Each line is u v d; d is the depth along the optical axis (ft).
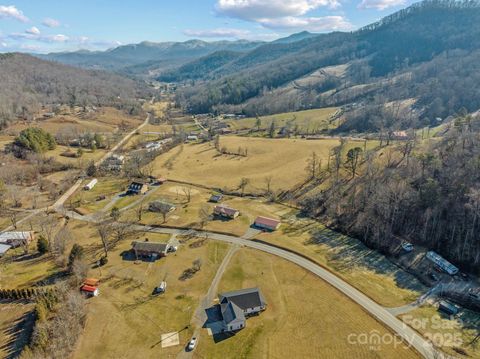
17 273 261.44
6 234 307.17
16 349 189.67
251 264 272.31
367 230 310.04
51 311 215.92
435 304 225.56
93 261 281.33
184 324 210.79
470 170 303.68
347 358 182.91
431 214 291.38
